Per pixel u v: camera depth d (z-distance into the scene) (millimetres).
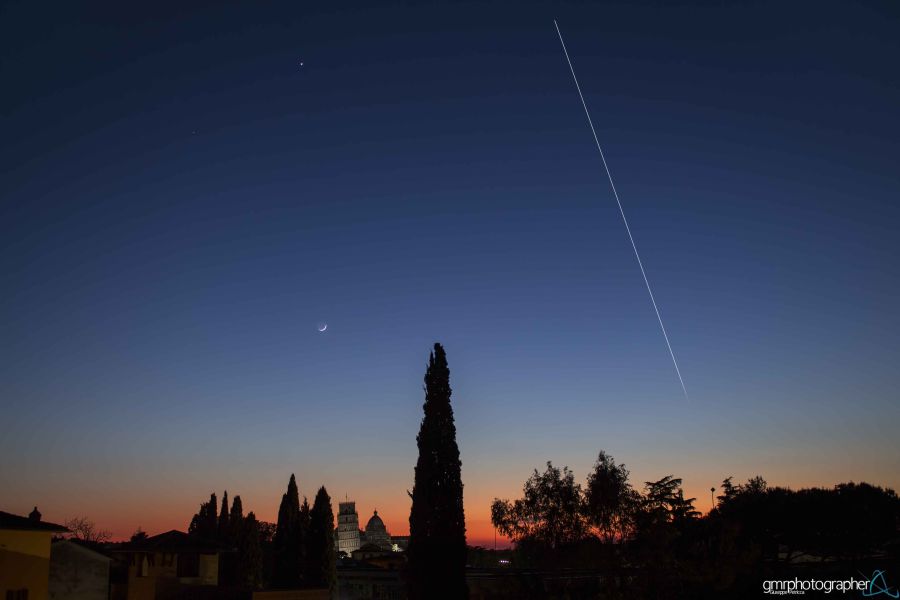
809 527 70188
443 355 54312
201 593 58531
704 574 42938
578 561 46406
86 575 52844
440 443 51531
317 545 79688
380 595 90312
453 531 49562
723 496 103562
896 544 77562
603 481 52406
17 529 41469
